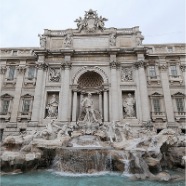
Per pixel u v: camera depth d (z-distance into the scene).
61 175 15.50
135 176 14.56
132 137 24.08
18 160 16.62
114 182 13.34
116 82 31.12
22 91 33.09
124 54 33.47
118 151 17.66
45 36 35.00
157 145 19.38
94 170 16.53
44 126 29.00
